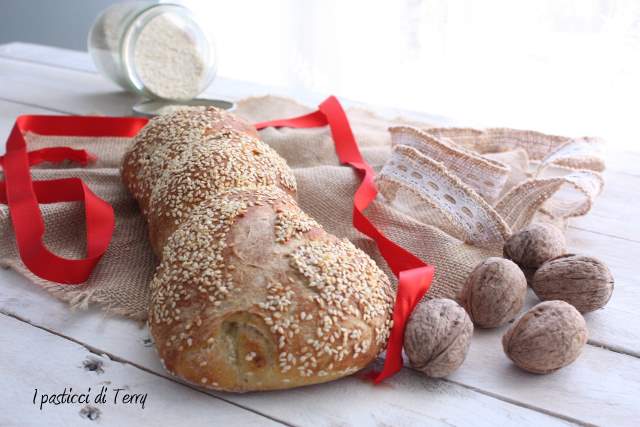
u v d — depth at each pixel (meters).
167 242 0.49
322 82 1.19
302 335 0.43
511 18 1.01
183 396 0.43
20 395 0.43
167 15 0.80
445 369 0.44
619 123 0.98
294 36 1.18
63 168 0.69
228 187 0.54
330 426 0.42
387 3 1.09
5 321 0.49
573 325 0.44
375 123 0.81
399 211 0.64
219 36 1.24
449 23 1.05
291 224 0.47
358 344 0.44
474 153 0.65
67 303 0.50
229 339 0.43
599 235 0.60
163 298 0.45
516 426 0.42
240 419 0.42
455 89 1.09
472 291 0.48
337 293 0.45
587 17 0.96
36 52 1.03
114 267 0.54
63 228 0.58
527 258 0.52
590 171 0.60
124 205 0.61
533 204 0.59
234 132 0.59
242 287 0.44
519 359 0.45
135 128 0.73
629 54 0.95
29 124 0.71
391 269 0.54
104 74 0.85
